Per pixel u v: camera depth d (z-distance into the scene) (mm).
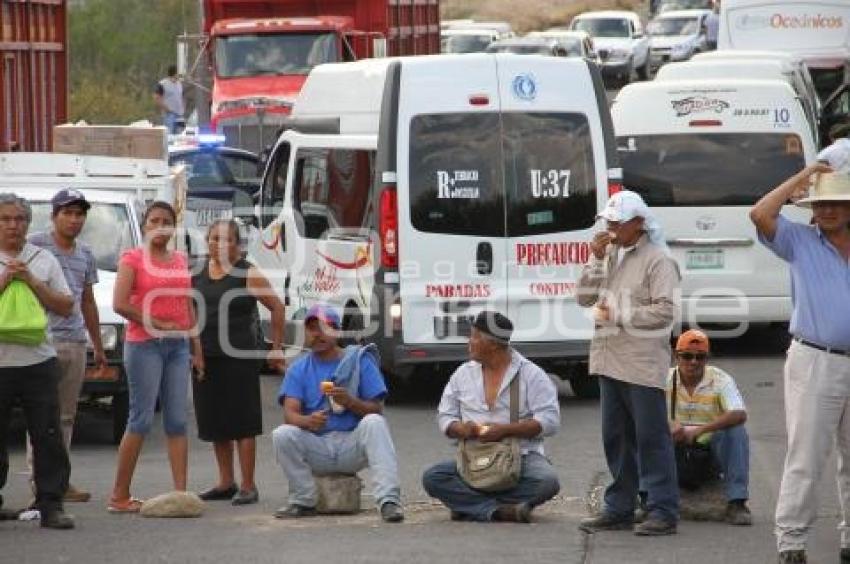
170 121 77125
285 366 25828
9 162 35250
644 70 115875
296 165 37500
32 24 57188
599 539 22172
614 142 34375
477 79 34000
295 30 66188
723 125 40062
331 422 24156
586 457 29062
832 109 56062
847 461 20547
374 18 67250
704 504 23375
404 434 31719
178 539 22469
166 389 24812
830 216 20031
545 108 34156
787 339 42969
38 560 21250
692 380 23375
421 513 24359
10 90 55031
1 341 22891
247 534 22812
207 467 28938
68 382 25078
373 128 36250
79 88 96750
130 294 24484
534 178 34000
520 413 23516
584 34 107312
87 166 35500
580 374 35750
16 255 23047
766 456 29109
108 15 114562
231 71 66562
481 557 21109
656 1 146500
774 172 39938
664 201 40062
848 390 20062
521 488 23578
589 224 34188
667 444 22219
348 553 21438
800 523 20172
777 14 73312
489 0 171000
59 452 23312
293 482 24031
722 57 53781
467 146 33875
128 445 24562
